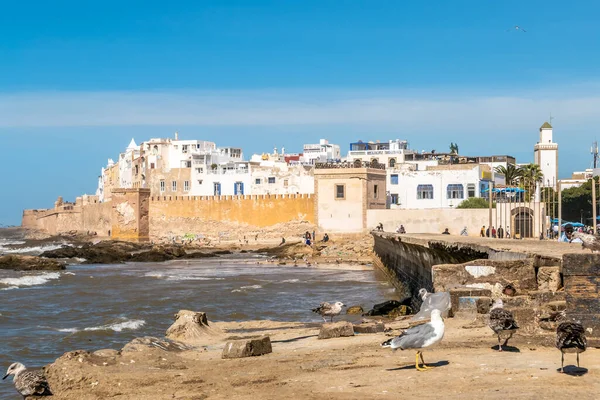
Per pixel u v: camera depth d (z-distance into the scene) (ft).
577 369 40.52
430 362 45.68
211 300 139.74
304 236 322.14
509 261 68.64
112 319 112.06
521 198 272.72
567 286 46.68
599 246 68.28
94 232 524.11
